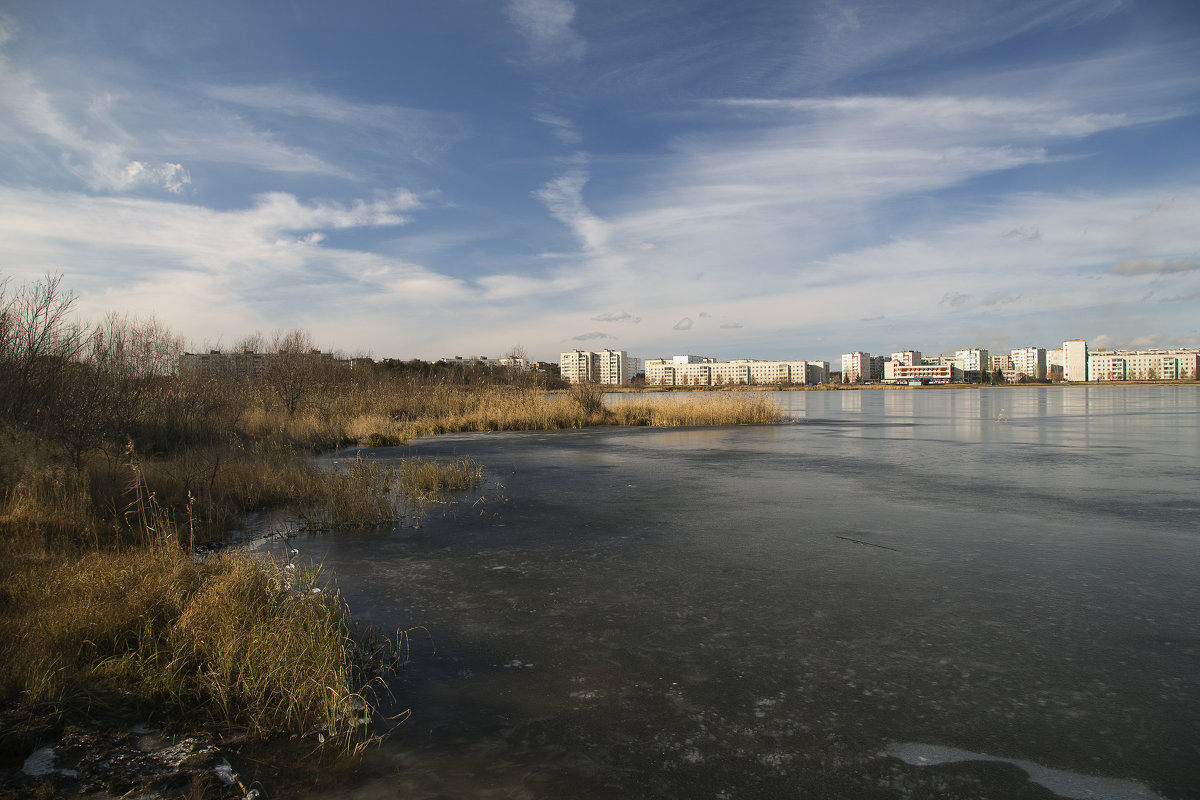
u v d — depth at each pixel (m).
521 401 25.28
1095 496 8.76
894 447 15.46
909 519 7.46
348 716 3.16
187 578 4.81
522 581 5.37
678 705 3.31
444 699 3.41
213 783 2.66
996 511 7.85
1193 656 3.77
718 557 6.00
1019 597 4.79
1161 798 2.52
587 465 12.63
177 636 3.81
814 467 12.04
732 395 27.20
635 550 6.29
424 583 5.35
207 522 7.36
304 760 2.86
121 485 8.07
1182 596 4.76
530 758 2.86
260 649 3.51
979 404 42.16
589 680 3.60
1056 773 2.69
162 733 3.05
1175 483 9.78
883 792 2.58
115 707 3.25
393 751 2.93
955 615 4.46
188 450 11.16
